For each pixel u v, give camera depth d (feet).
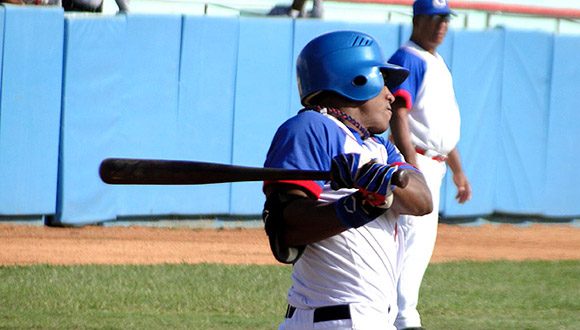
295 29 152.66
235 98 150.20
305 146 34.91
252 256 128.26
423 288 101.40
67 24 139.13
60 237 135.64
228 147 150.41
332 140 35.27
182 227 150.82
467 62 159.84
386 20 190.90
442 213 161.07
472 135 161.48
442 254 136.05
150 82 145.28
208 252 130.31
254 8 192.95
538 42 165.58
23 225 140.97
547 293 100.83
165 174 33.17
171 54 146.30
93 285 97.30
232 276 105.40
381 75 36.94
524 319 85.61
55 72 139.13
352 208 32.27
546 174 168.66
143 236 140.67
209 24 147.84
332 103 36.83
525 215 168.14
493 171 164.66
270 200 33.96
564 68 168.04
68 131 140.56
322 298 35.60
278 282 102.58
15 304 86.94
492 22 208.74
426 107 71.36
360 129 36.70
